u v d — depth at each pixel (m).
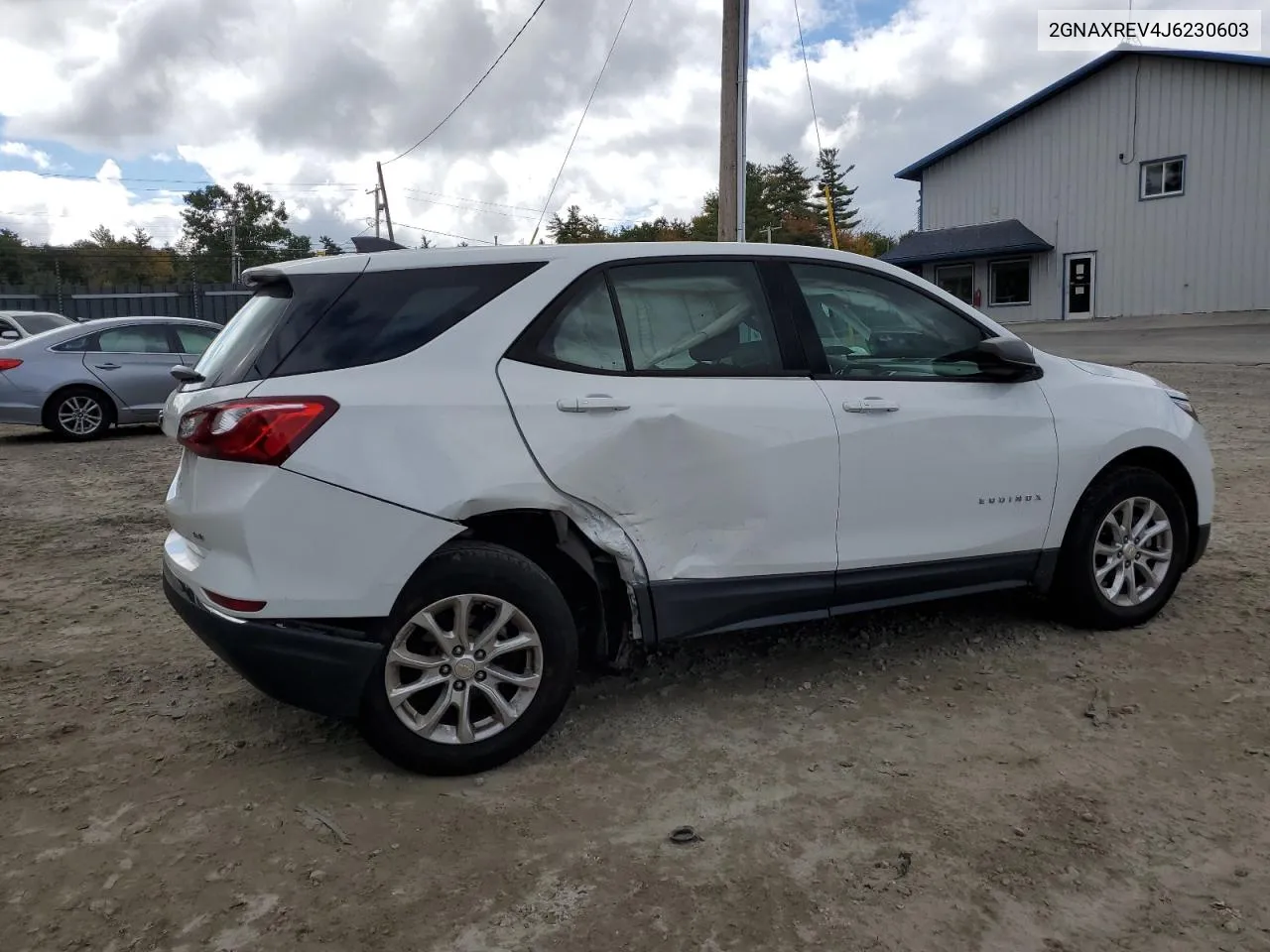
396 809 3.17
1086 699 3.91
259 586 3.11
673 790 3.27
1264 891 2.68
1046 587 4.48
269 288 3.57
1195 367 16.72
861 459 3.91
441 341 3.38
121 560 6.30
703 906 2.64
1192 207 30.08
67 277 77.69
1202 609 4.91
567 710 3.93
